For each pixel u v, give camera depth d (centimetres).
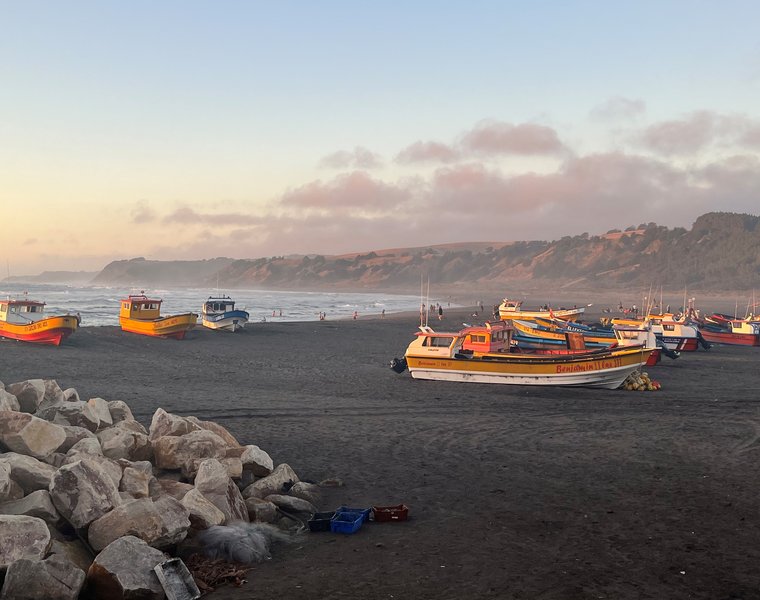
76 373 3491
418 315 11581
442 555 1052
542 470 1622
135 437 1346
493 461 1719
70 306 12000
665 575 964
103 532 938
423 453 1809
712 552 1056
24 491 1049
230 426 2150
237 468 1330
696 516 1247
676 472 1592
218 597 892
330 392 2998
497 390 3117
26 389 1498
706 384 3444
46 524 905
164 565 876
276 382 3319
